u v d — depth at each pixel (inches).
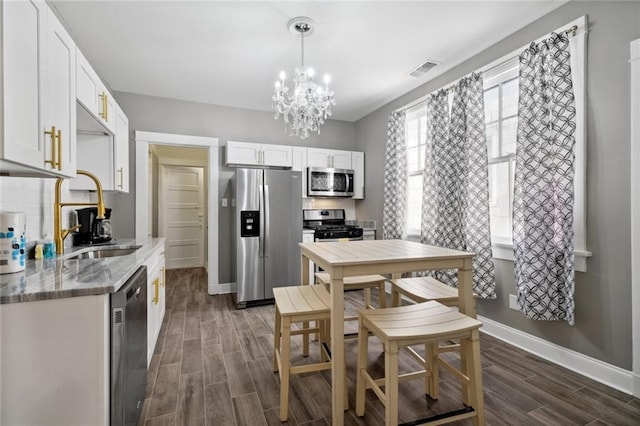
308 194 165.0
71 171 62.1
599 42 74.2
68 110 60.9
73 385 44.3
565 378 76.2
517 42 94.8
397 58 112.5
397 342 50.4
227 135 162.4
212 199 157.4
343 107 168.6
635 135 67.6
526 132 85.3
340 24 91.4
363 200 185.2
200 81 131.6
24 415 42.9
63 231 74.6
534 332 89.8
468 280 68.0
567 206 77.5
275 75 126.0
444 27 93.4
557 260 80.6
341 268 60.3
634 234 68.1
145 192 145.3
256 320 118.7
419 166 145.6
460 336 54.1
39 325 43.2
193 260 231.9
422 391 72.4
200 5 82.1
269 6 82.7
